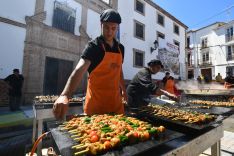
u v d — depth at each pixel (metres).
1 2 8.59
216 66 30.30
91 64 2.02
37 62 9.65
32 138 3.24
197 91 6.75
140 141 1.18
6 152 2.51
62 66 11.20
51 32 10.38
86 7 12.56
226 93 5.70
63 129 1.42
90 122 1.58
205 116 1.86
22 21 9.25
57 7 10.82
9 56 8.74
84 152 0.99
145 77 3.24
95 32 13.23
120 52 2.19
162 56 19.56
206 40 32.00
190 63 34.50
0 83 8.34
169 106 3.18
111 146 1.05
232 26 27.78
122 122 1.51
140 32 17.78
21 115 6.42
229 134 4.46
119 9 15.42
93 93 2.08
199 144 1.43
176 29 23.44
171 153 1.09
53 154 1.57
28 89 9.24
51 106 3.08
